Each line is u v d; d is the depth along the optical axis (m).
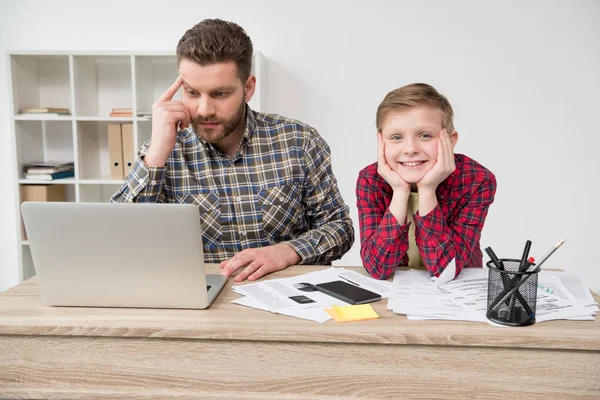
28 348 0.96
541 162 3.31
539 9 3.19
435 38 3.24
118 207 0.98
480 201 1.38
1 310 1.04
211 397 0.93
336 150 3.36
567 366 0.90
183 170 1.61
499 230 3.38
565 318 0.99
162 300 1.04
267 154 1.64
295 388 0.93
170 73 3.33
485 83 3.26
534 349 0.90
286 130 1.67
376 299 1.09
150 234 0.98
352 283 1.22
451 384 0.91
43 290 1.05
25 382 0.97
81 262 1.02
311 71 3.30
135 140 3.08
